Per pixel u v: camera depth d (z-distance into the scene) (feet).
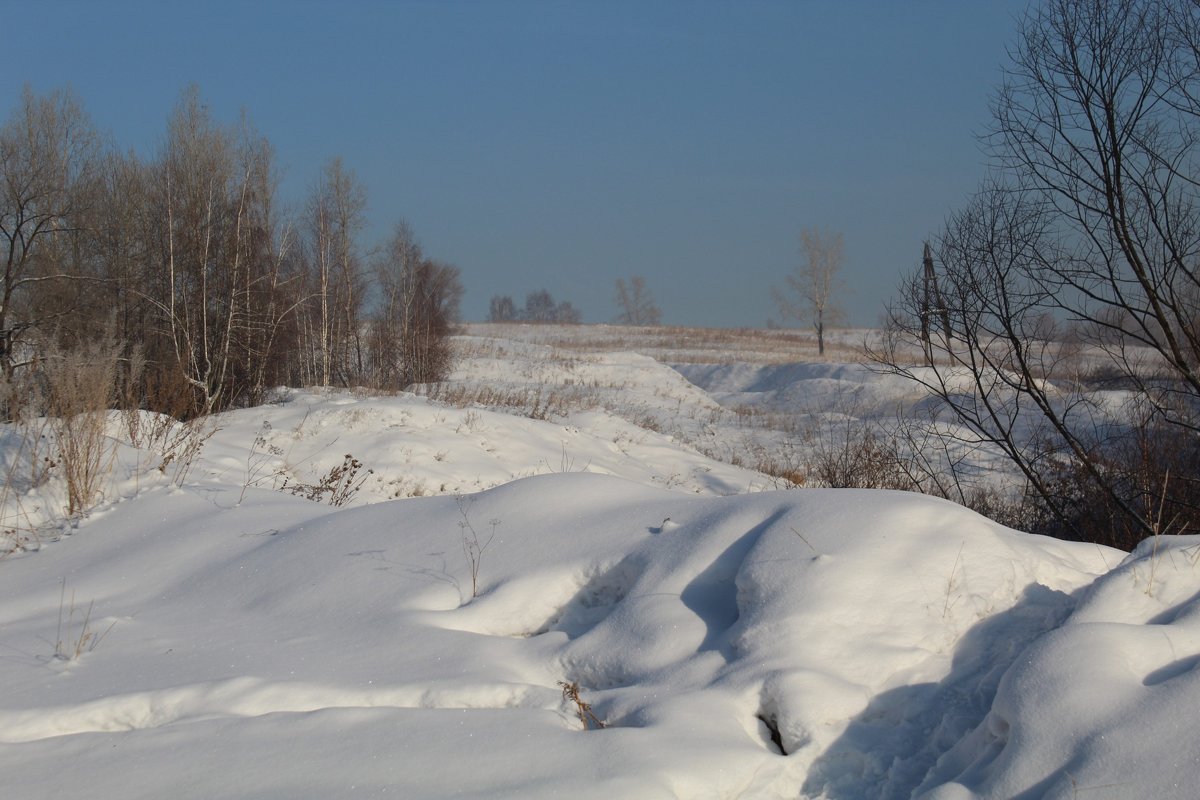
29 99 88.48
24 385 35.42
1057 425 36.37
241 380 90.17
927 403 72.38
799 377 124.06
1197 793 10.64
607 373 122.83
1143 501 35.47
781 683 14.25
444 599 19.54
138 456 35.65
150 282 91.04
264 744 13.62
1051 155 33.91
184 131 87.45
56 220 90.58
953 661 15.33
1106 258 33.42
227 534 25.66
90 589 23.29
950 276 36.65
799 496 19.27
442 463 47.96
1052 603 16.66
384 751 13.25
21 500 31.37
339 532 23.43
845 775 13.24
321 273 106.11
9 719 14.92
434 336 114.83
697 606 17.46
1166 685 12.05
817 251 185.37
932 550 17.02
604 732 13.43
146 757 13.50
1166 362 35.86
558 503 22.54
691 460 61.87
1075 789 11.10
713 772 12.59
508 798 11.78
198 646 18.34
